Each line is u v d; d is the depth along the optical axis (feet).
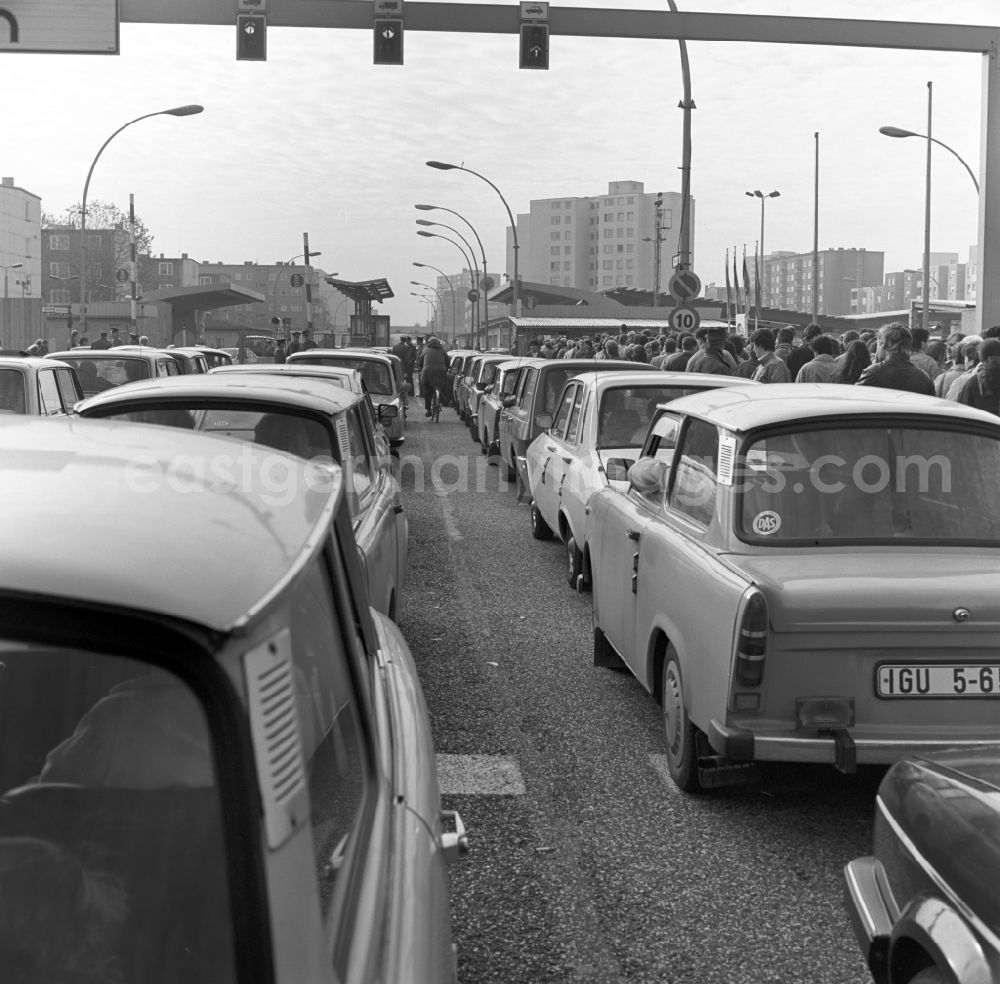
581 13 57.11
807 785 16.65
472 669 22.72
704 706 14.60
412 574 32.53
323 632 6.02
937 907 8.24
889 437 15.58
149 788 4.33
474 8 56.90
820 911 12.88
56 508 5.03
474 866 13.97
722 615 14.05
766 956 11.89
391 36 56.65
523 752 17.95
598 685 21.63
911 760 9.72
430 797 7.24
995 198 60.39
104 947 4.33
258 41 56.29
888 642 13.60
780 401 16.71
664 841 14.70
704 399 18.28
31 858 4.36
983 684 13.75
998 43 58.59
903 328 32.81
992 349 32.48
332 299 556.92
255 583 4.67
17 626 4.19
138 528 4.93
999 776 8.65
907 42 58.49
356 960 4.98
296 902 4.40
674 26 57.41
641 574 17.90
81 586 4.22
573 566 29.55
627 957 11.85
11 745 4.36
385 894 5.75
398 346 134.82
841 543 14.92
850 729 13.65
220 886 4.29
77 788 4.36
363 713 6.70
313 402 18.38
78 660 4.31
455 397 115.03
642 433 29.78
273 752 4.42
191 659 4.25
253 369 30.83
